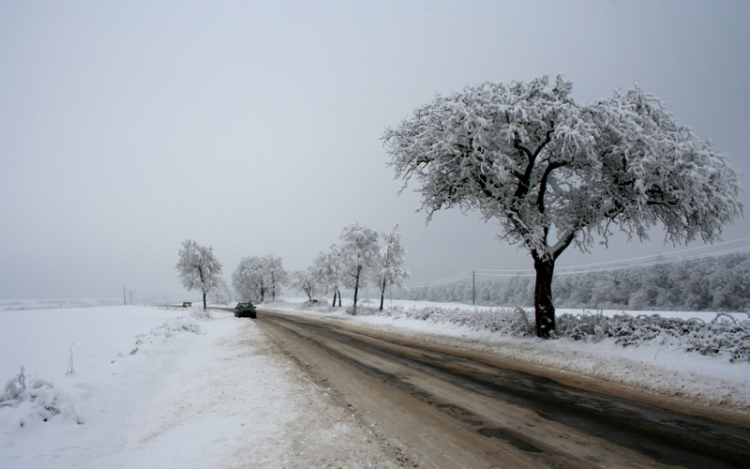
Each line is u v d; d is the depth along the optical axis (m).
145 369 8.84
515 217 11.85
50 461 4.16
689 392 6.50
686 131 11.48
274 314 43.06
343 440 4.53
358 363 9.87
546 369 8.92
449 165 12.64
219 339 16.23
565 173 13.47
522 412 5.59
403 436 4.65
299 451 4.21
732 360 7.60
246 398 6.46
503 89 12.54
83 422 5.37
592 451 4.17
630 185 11.55
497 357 10.67
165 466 4.00
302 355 11.30
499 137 11.62
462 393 6.71
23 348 13.35
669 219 12.16
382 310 35.84
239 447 4.38
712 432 4.75
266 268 80.25
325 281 51.25
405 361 10.13
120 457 4.32
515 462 3.90
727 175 10.95
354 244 41.16
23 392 5.45
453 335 15.29
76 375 7.80
